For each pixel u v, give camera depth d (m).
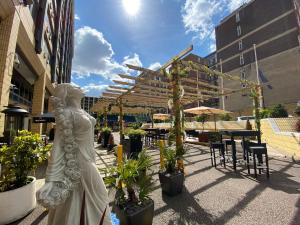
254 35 28.84
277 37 25.83
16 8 5.91
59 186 1.62
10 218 2.83
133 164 2.84
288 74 24.11
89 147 1.88
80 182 1.77
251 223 2.75
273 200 3.51
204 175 5.16
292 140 7.68
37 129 12.84
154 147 10.63
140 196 2.63
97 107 15.48
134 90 8.64
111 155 8.06
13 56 5.94
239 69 30.58
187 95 10.15
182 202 3.49
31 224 2.83
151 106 14.63
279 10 25.89
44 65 12.72
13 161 3.03
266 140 11.72
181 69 5.60
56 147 1.70
